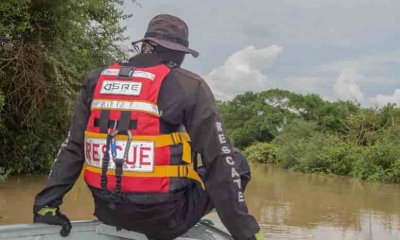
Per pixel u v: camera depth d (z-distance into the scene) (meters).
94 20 14.02
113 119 2.16
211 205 2.36
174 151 2.15
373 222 8.65
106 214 2.27
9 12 9.80
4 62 10.70
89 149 2.23
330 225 8.12
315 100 61.62
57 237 2.37
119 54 14.41
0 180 10.62
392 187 16.67
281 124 60.12
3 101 10.21
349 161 21.84
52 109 11.69
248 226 2.13
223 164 2.14
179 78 2.19
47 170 12.62
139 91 2.15
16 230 2.29
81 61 12.34
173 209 2.19
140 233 2.32
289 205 10.23
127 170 2.12
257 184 15.14
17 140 11.86
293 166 26.03
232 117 69.75
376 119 29.81
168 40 2.34
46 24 10.84
